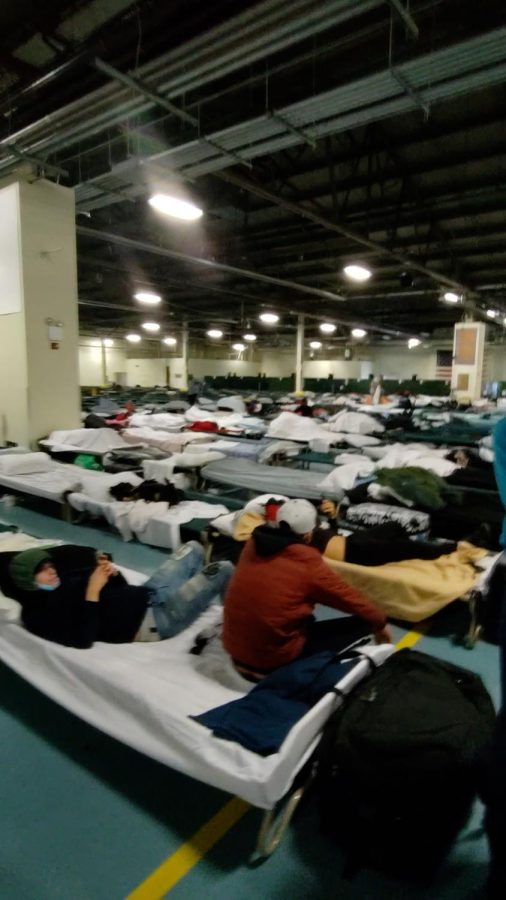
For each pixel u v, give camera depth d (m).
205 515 3.91
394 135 5.50
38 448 5.84
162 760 1.48
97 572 2.04
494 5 3.43
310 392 17.48
